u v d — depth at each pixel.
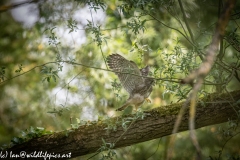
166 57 8.25
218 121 8.66
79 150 8.68
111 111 12.69
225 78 8.40
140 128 8.54
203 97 8.69
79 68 12.67
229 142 12.42
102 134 8.62
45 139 8.80
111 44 12.60
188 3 11.70
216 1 10.77
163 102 12.77
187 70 8.05
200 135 12.52
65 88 12.60
